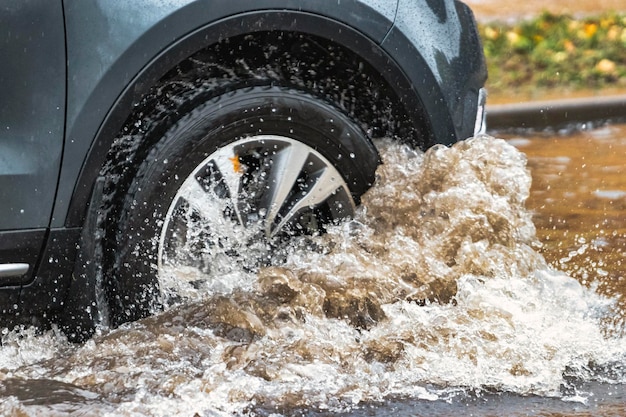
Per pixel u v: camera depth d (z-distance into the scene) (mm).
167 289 4785
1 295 4391
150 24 4492
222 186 4883
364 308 4980
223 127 4801
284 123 4949
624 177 8961
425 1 5309
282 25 4781
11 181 4297
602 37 15859
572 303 5441
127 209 4660
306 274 5016
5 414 3990
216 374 4340
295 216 5133
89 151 4441
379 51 5059
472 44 5547
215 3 4602
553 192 8383
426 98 5227
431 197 5293
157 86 4766
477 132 5531
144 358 4512
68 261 4500
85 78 4395
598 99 12602
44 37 4324
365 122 5379
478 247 5242
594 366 4688
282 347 4664
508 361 4629
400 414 4094
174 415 4004
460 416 4070
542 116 12258
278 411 4102
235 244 4977
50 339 4609
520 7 17672
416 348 4707
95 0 4426
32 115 4320
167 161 4695
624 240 6992
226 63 4973
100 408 4051
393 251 5168
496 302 5062
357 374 4492
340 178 5160
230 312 4797
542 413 4113
